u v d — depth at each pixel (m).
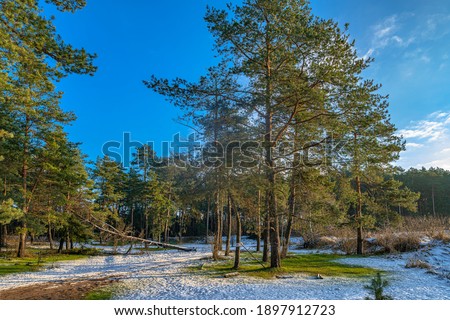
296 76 12.82
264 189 13.33
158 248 34.56
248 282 11.87
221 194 15.79
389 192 22.11
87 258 24.31
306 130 15.71
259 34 12.92
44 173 24.08
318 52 11.93
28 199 22.55
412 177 58.59
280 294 9.89
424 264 15.25
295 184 16.47
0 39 8.63
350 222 20.81
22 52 9.42
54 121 23.27
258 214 15.03
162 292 10.45
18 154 21.95
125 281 12.77
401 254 19.77
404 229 24.33
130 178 46.28
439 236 20.75
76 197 26.84
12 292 10.78
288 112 13.93
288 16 12.32
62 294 10.32
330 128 13.57
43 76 10.41
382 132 16.58
